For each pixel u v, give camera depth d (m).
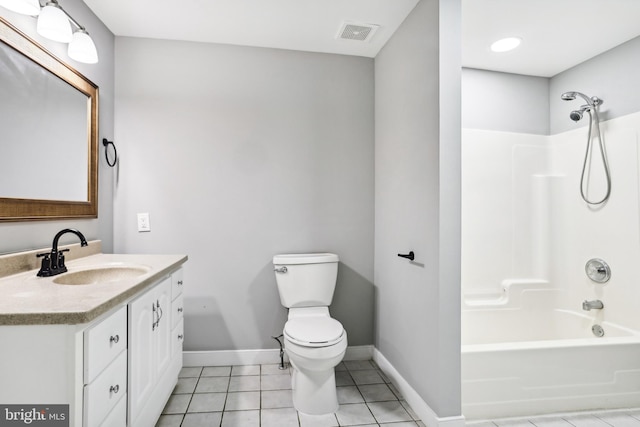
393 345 2.24
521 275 2.66
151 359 1.53
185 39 2.38
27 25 1.51
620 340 1.98
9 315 0.94
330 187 2.57
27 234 1.54
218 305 2.44
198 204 2.40
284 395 2.05
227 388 2.12
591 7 1.88
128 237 2.33
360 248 2.61
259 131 2.47
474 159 2.60
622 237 2.23
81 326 1.00
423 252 1.83
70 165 1.82
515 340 2.58
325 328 1.95
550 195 2.68
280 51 2.50
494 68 2.65
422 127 1.85
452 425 1.66
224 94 2.44
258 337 2.48
